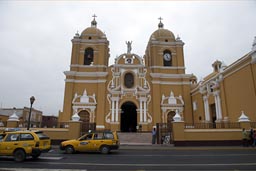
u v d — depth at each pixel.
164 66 31.95
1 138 11.62
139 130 27.89
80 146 14.51
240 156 12.46
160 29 34.69
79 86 29.86
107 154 13.95
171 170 8.52
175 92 30.66
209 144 18.52
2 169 8.73
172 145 18.86
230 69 22.25
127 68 30.97
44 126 20.70
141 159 11.57
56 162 10.61
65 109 28.33
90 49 32.38
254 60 18.44
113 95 29.22
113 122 28.02
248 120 18.67
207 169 8.67
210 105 26.19
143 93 29.61
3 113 47.25
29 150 11.09
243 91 20.05
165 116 29.12
